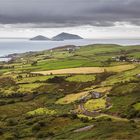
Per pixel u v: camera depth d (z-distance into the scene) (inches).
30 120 6387.8
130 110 6978.4
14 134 5319.9
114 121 5349.4
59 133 5054.1
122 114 6894.7
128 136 3956.7
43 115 7219.5
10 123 6540.4
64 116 6122.1
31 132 5438.0
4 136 5354.3
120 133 4168.3
